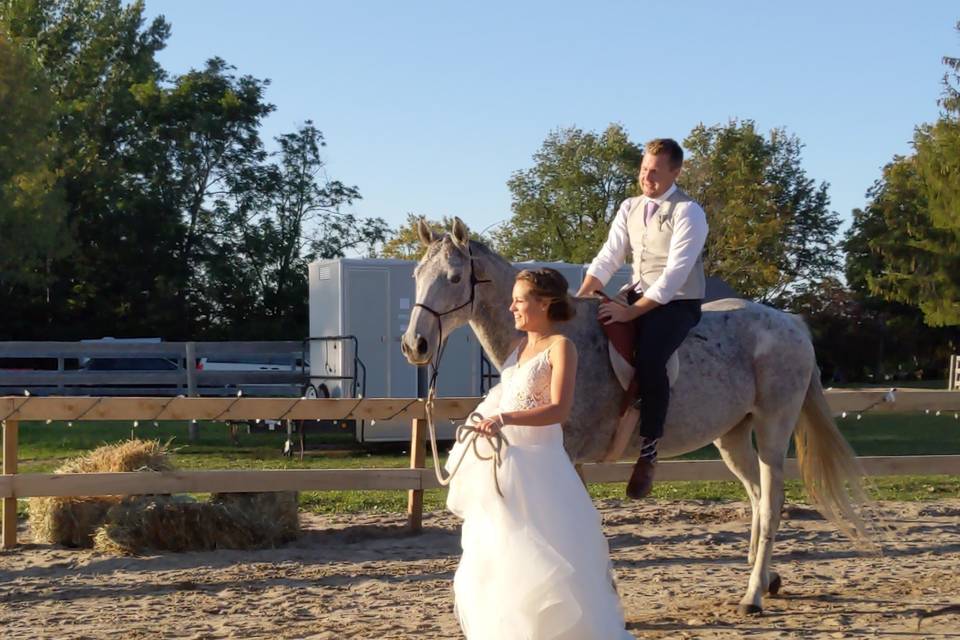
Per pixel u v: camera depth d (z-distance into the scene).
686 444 6.28
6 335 43.09
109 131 45.72
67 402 8.77
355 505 11.05
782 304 58.41
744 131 55.12
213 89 46.62
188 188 45.72
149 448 9.33
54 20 47.03
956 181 35.66
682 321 6.00
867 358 58.34
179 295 44.91
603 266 6.48
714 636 5.67
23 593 7.01
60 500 8.77
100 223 43.62
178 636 5.82
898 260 41.12
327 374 17.50
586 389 5.83
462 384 17.39
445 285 5.74
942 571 7.57
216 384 18.39
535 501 4.25
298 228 48.31
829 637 5.63
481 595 4.24
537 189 57.03
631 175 56.00
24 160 35.22
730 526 9.83
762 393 6.54
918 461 10.16
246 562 8.02
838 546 8.72
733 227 48.34
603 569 4.34
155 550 8.42
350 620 6.16
